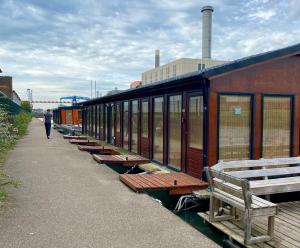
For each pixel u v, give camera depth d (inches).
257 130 328.2
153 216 225.9
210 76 297.6
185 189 296.0
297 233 215.9
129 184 305.4
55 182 325.4
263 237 200.5
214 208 239.5
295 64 345.1
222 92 311.6
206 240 186.9
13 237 188.5
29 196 273.6
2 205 245.4
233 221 238.1
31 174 364.2
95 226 206.5
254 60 315.3
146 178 325.1
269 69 331.6
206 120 307.1
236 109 319.0
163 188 290.4
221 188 224.7
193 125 337.1
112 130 666.8
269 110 334.3
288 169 297.7
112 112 663.8
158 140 428.8
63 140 805.2
